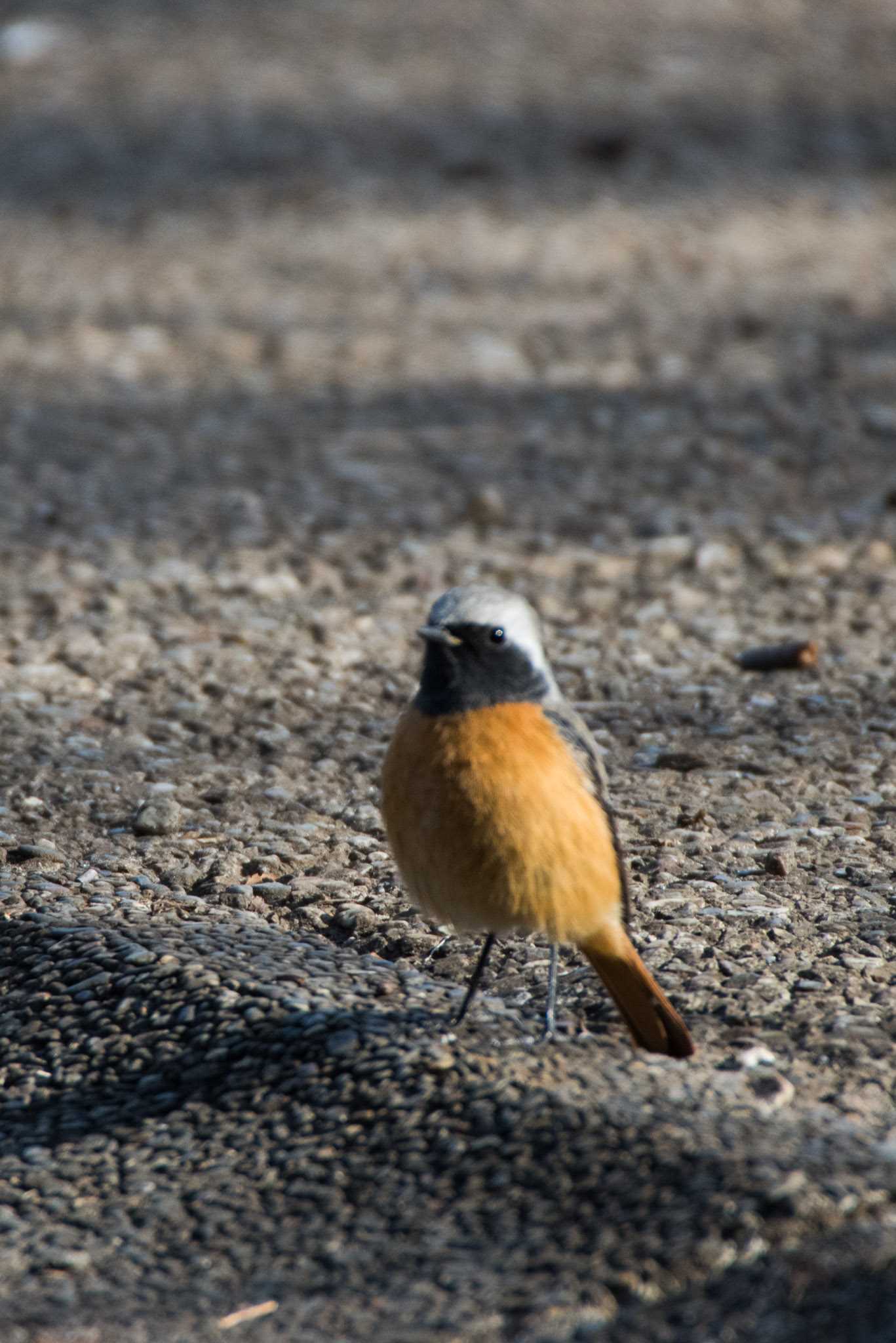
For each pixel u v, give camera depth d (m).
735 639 12.54
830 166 28.89
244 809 9.81
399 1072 6.73
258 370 20.31
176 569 13.88
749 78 33.03
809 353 20.67
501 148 28.92
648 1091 6.53
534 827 6.81
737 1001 7.42
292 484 16.34
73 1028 7.41
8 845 9.24
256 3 37.94
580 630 12.70
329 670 11.95
